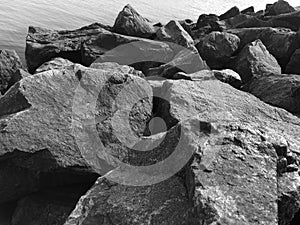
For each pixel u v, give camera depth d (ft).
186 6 191.83
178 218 23.26
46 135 34.30
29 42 79.30
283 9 103.30
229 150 25.03
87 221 24.93
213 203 21.57
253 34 76.69
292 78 50.29
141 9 168.96
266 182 23.27
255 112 40.34
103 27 91.09
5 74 65.10
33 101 36.06
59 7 143.84
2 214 34.76
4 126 33.71
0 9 126.11
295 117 40.83
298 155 26.99
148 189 25.86
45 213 32.94
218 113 30.35
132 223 23.79
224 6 208.03
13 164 33.63
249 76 61.05
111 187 27.02
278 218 23.04
